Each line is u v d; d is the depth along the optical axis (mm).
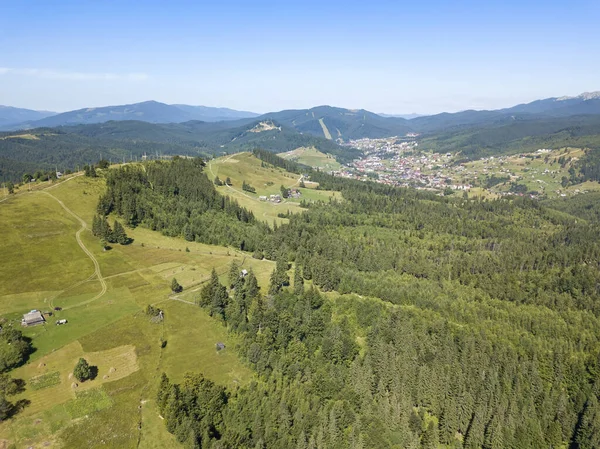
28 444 109812
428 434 131125
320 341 163000
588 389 156750
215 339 158875
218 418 122750
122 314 168125
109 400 126188
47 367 137250
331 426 122438
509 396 150500
